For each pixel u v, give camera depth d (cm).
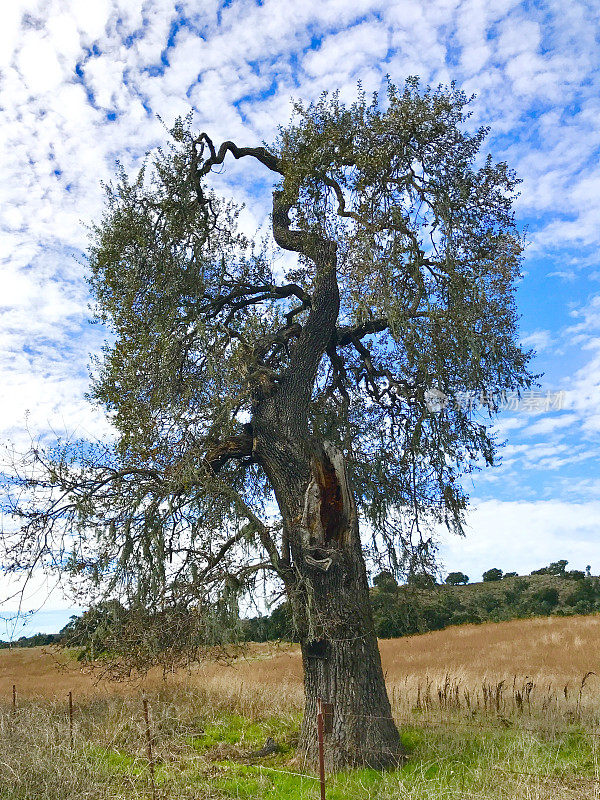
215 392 1076
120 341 1234
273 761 981
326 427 1291
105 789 823
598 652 2383
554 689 1427
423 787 777
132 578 968
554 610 5091
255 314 1233
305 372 1123
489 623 4281
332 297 1151
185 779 868
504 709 1238
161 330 1134
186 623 903
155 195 1201
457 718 1183
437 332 1113
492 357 1150
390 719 971
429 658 2541
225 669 1956
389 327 1099
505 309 1211
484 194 1195
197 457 1009
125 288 1199
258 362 1148
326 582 968
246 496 1283
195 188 1203
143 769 895
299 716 1285
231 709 1392
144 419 1098
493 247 1162
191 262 1158
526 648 2703
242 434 1120
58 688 1944
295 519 1012
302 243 1194
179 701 1401
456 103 1148
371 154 1099
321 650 969
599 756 914
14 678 2459
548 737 1025
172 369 1133
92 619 952
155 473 1016
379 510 1220
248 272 1293
